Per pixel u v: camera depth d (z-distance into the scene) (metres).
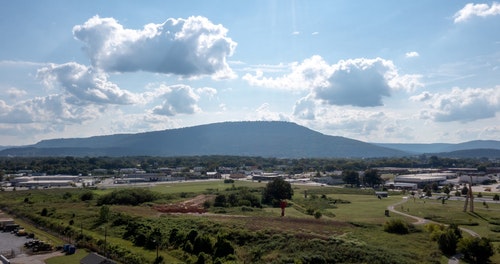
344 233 96.50
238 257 79.12
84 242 93.69
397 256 77.31
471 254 80.81
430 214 132.62
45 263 79.75
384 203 164.38
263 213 131.88
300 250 80.56
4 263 75.31
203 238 81.62
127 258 78.88
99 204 153.50
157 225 101.88
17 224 117.19
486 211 139.38
